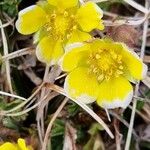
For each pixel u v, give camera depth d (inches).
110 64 1.8
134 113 1.9
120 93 1.8
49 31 1.8
